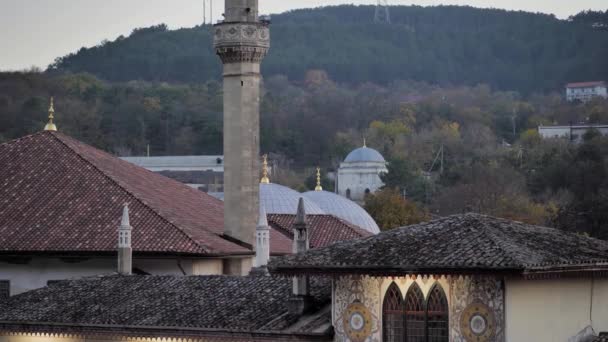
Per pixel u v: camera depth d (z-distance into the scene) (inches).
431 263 2407.7
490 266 2341.3
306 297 2773.1
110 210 4067.4
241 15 4468.5
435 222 2664.9
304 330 2652.6
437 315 2487.7
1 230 4018.2
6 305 3208.7
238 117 4424.2
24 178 4301.2
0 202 4175.7
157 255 3799.2
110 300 3100.4
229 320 2807.6
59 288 3270.2
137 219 3988.7
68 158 4407.0
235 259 4023.1
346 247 2623.0
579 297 2556.6
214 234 4143.7
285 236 4955.7
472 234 2522.1
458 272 2378.2
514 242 2485.2
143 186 4404.5
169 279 3169.3
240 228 4328.3
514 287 2412.6
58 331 3009.4
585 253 2536.9
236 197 4362.7
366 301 2571.4
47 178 4291.3
